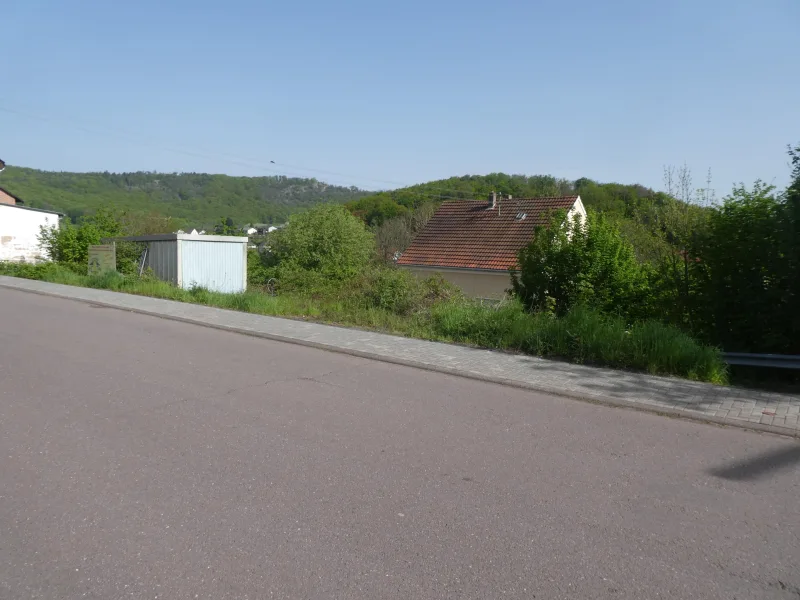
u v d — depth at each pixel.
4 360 8.66
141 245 22.28
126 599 3.24
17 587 3.32
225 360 9.11
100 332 11.28
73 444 5.43
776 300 9.56
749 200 10.30
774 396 7.67
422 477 4.88
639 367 9.03
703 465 5.33
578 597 3.33
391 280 14.85
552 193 53.16
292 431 5.91
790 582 3.53
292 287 23.88
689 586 3.46
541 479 4.91
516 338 10.42
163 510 4.23
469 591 3.36
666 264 11.63
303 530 3.99
